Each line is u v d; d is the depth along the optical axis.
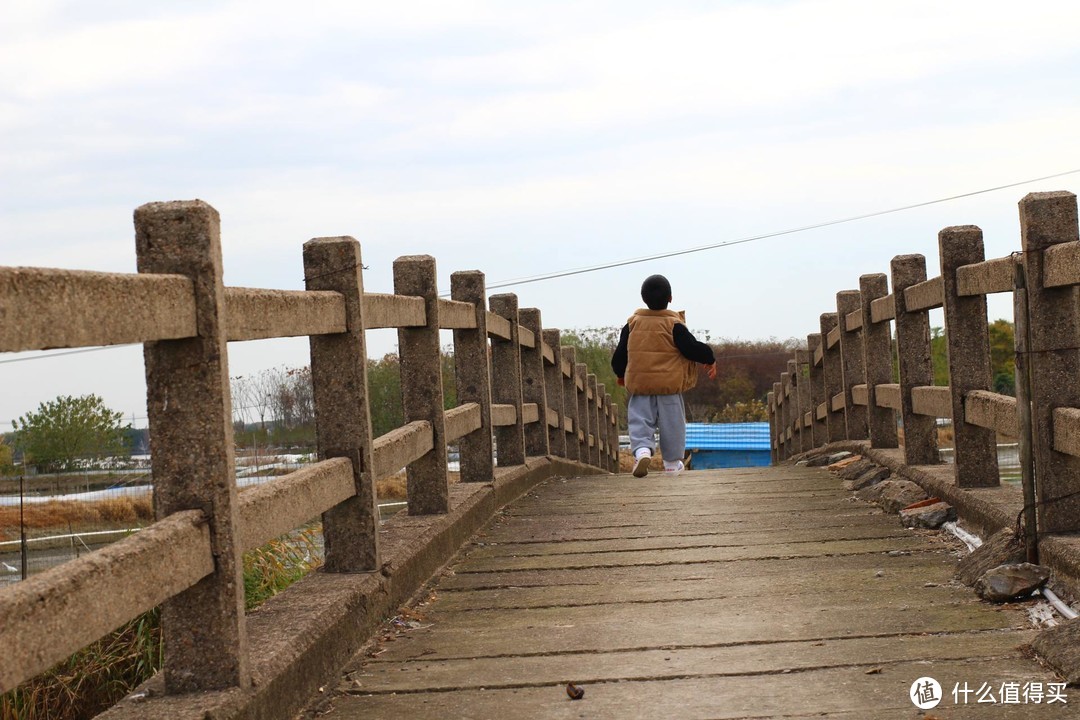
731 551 5.82
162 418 3.02
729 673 3.68
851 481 8.37
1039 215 4.59
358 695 3.69
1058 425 4.51
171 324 2.84
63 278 2.35
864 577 5.04
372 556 4.59
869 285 8.94
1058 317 4.59
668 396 8.09
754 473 9.70
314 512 4.03
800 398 15.38
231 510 3.04
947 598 4.55
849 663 3.71
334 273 4.57
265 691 3.19
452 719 3.38
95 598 2.42
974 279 5.56
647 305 8.20
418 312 6.04
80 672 5.42
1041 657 3.61
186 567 2.87
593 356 37.16
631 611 4.66
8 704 5.16
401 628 4.58
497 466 8.91
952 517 5.98
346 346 4.60
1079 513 4.54
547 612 4.74
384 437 5.30
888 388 8.33
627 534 6.54
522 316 10.14
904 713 3.19
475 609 4.89
